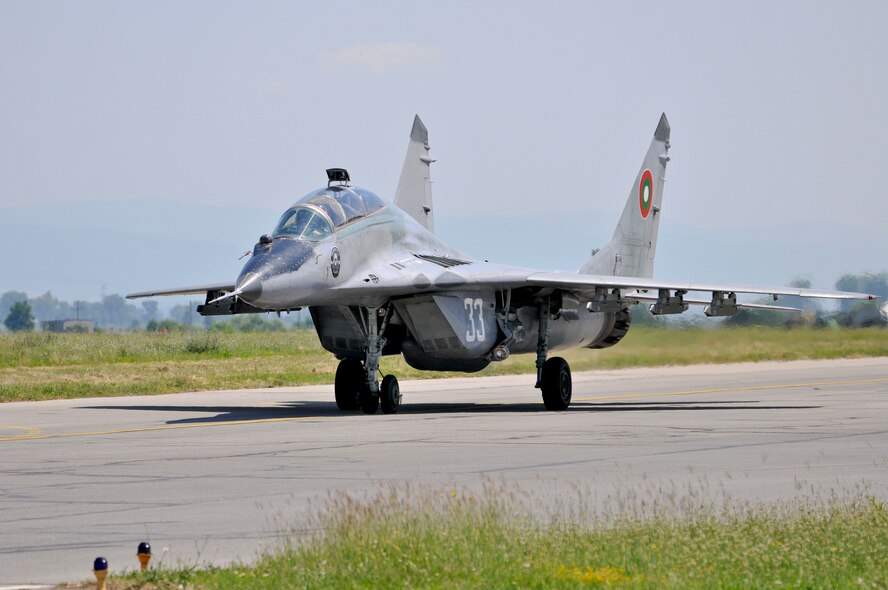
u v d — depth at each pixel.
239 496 45.12
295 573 31.14
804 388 113.81
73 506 43.28
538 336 90.31
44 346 186.00
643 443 62.12
